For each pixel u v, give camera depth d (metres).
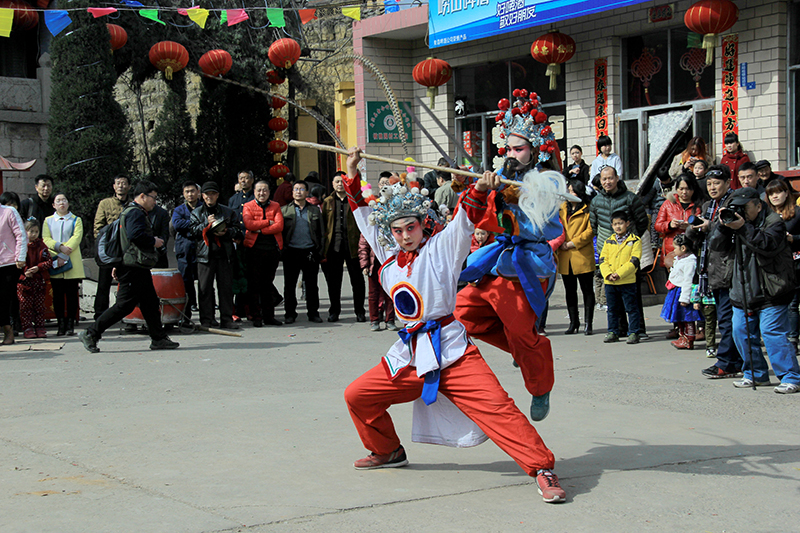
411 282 4.44
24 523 3.94
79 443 5.46
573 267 9.84
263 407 6.50
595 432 5.63
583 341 9.52
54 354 9.17
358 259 11.53
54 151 14.53
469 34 14.73
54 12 11.84
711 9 11.35
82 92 14.53
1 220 9.72
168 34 17.61
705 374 7.49
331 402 6.67
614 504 4.17
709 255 7.27
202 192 10.77
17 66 15.75
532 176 4.33
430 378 4.43
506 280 4.68
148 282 9.23
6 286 9.76
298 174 22.52
